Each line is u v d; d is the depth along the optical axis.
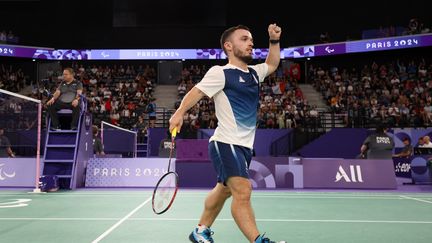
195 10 28.16
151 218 5.29
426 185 10.70
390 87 24.64
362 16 27.34
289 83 26.41
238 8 28.66
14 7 27.88
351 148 18.11
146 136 19.11
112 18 28.89
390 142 10.66
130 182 9.64
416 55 26.77
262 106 22.12
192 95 2.86
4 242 3.90
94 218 5.29
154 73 28.66
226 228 4.62
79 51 27.19
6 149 12.91
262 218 5.35
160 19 28.12
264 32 28.48
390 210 6.12
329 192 8.75
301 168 9.69
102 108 22.66
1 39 26.28
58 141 9.40
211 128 20.27
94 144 12.48
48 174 9.19
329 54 25.55
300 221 5.12
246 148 2.95
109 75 27.91
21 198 7.46
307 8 28.20
